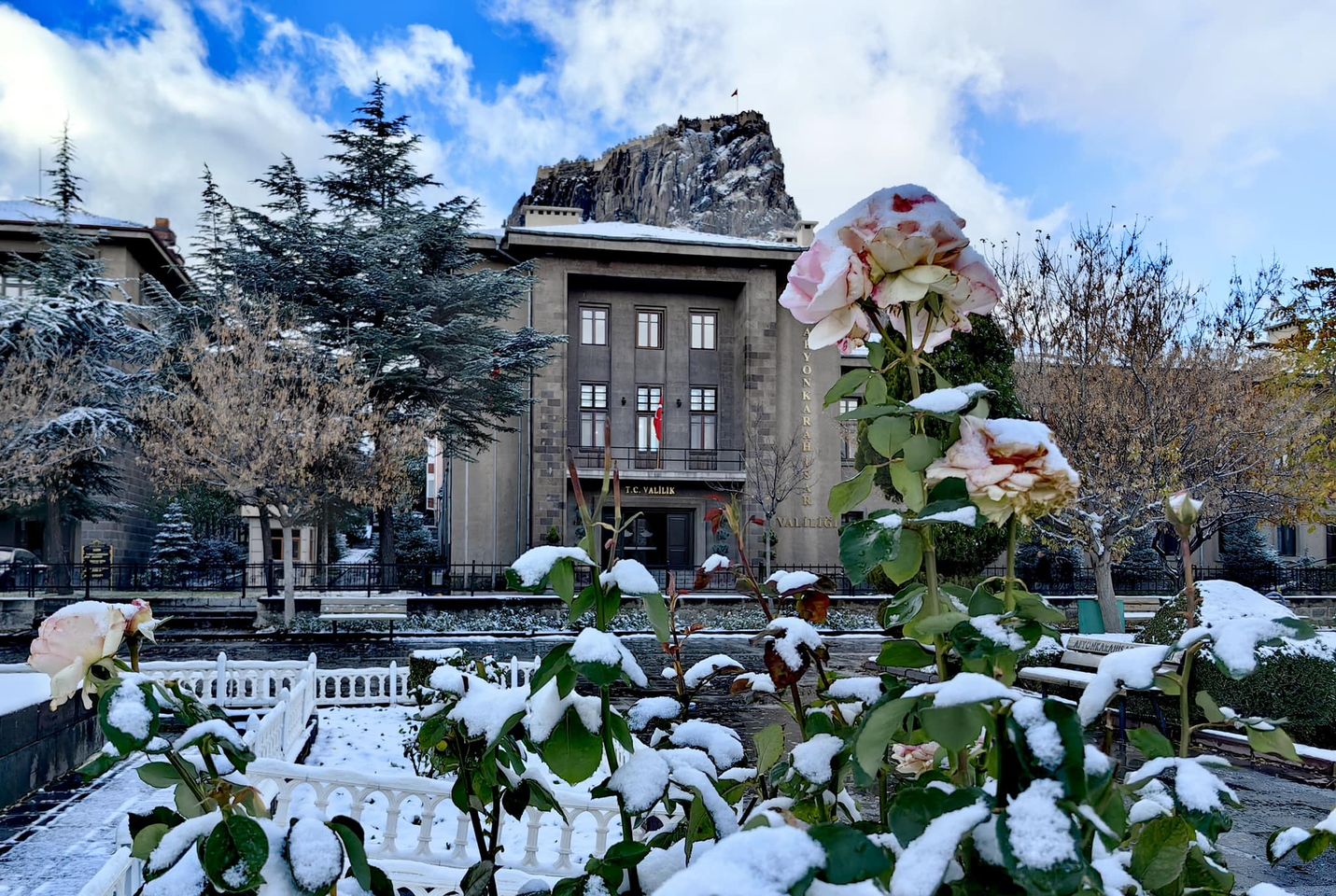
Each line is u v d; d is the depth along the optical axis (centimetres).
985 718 100
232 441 2170
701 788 125
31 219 3145
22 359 2577
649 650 1877
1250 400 2253
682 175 17475
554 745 124
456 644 2075
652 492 3394
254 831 104
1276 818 663
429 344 2647
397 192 2947
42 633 124
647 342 3547
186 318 2544
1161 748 118
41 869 542
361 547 5659
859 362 3575
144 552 3775
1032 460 109
